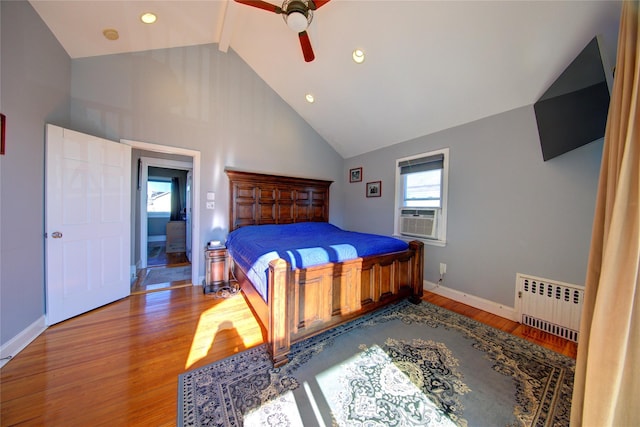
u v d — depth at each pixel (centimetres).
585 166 193
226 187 344
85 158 232
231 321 224
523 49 186
